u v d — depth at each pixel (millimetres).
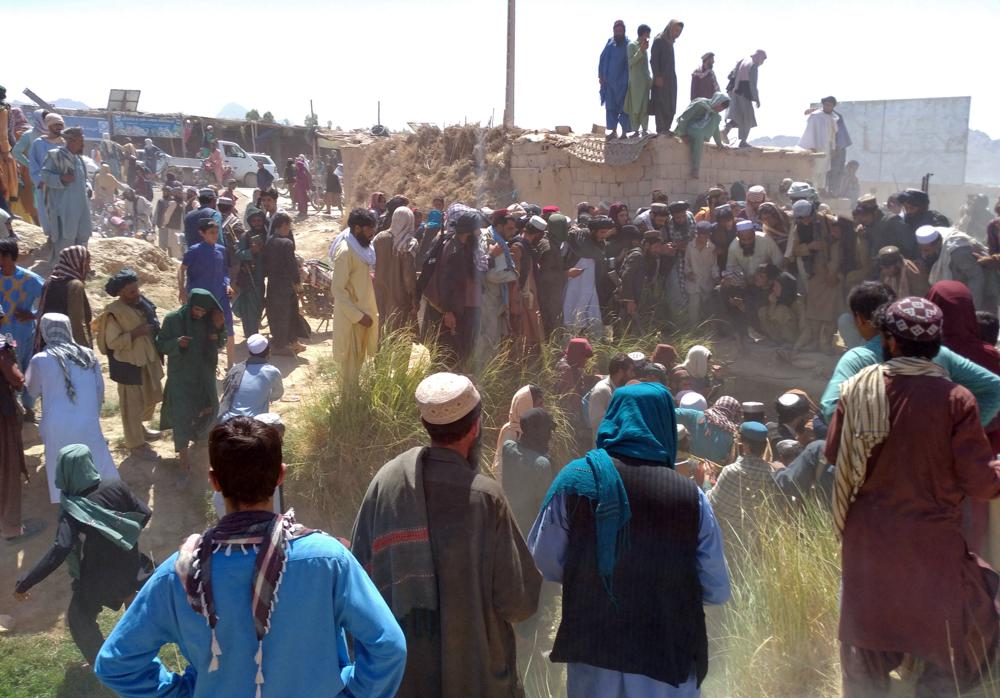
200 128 32750
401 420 5785
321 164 23984
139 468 6031
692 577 2693
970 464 2793
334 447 5719
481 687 2678
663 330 7547
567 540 2793
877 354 3322
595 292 7426
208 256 7133
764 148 12500
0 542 5273
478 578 2654
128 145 21500
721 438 5395
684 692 2725
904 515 2895
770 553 3840
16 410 5301
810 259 7523
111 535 4207
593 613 2705
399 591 2627
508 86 12547
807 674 3473
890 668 3064
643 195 11711
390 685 2082
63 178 9000
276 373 5621
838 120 8328
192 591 1948
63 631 4699
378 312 7109
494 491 2723
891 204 7461
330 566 2016
